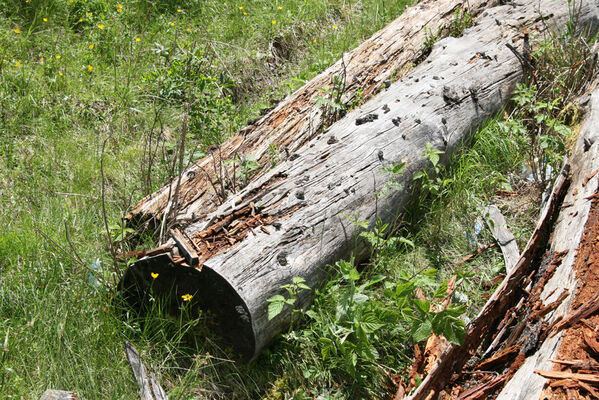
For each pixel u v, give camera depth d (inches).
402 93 176.1
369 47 212.4
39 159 184.5
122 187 180.2
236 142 176.1
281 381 127.8
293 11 276.8
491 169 180.7
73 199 174.7
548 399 96.5
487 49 203.2
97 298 136.7
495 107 191.5
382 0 294.0
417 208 165.2
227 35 261.1
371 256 147.7
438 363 115.6
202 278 122.7
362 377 125.7
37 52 235.6
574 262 124.8
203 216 143.4
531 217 164.9
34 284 141.6
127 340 131.0
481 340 125.7
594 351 103.0
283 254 127.8
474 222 165.6
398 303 125.0
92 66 230.7
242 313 120.9
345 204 141.2
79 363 125.7
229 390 127.5
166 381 127.5
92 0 262.1
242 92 233.9
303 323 134.6
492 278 149.7
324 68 223.5
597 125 167.0
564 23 224.5
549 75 204.7
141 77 229.1
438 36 219.9
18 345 126.0
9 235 152.0
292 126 177.9
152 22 264.2
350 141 154.3
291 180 141.7
